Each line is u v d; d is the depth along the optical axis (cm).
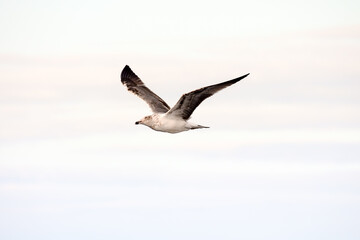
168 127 2186
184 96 2086
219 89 2044
